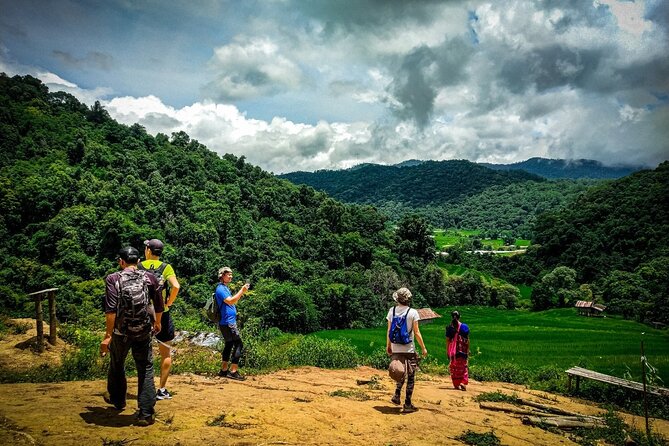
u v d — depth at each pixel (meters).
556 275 96.50
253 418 5.43
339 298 69.44
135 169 92.31
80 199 71.56
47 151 85.44
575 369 11.60
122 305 4.92
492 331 47.78
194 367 9.59
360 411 6.38
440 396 8.79
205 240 77.50
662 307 63.84
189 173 102.25
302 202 121.31
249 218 95.94
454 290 95.44
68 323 12.43
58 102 117.62
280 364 11.76
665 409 9.91
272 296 60.62
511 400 8.54
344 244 97.25
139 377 5.03
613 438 6.71
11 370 7.98
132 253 5.28
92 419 4.87
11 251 62.59
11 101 99.69
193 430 4.72
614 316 74.62
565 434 6.64
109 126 110.31
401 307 6.89
